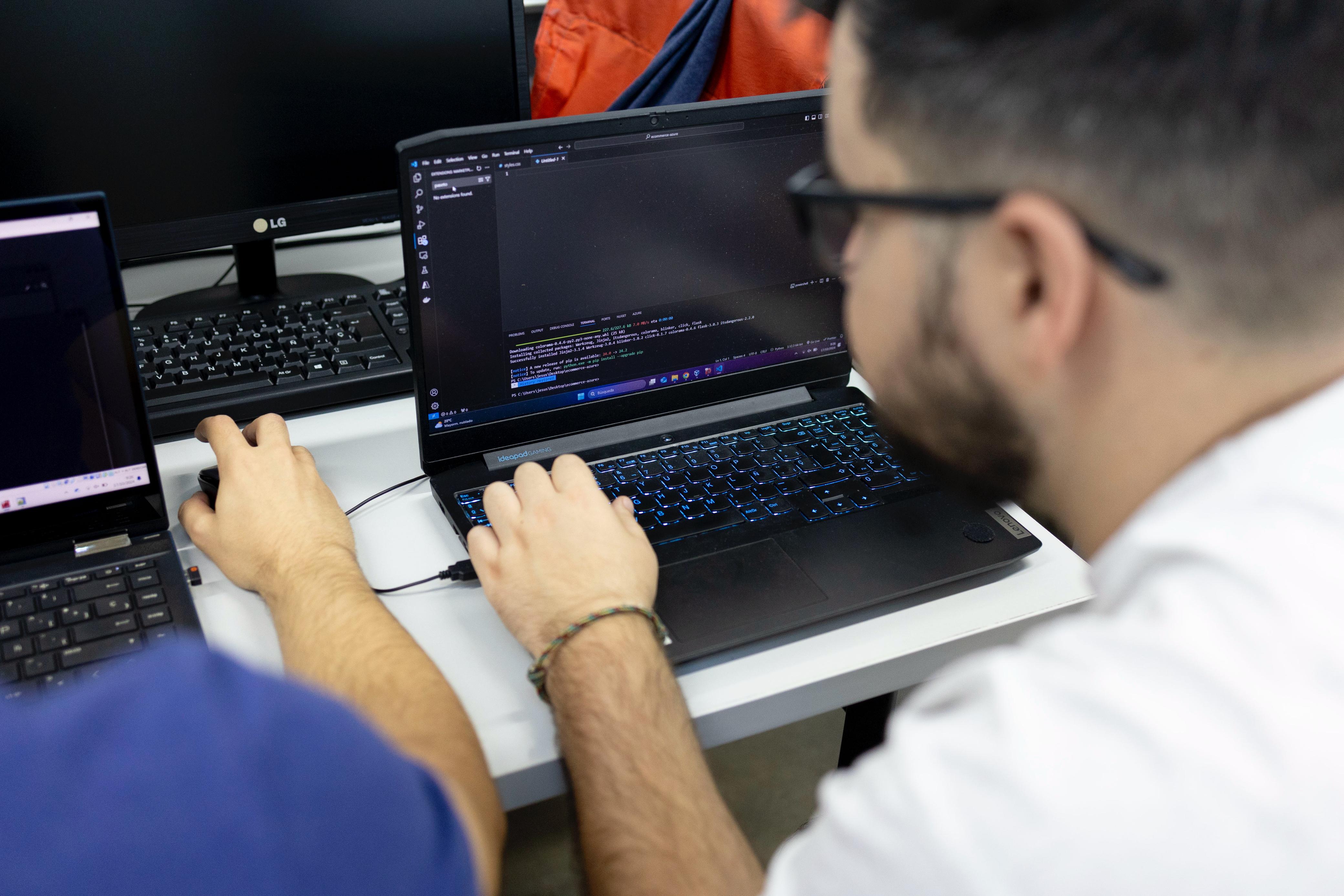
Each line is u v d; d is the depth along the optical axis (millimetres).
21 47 916
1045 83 378
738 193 903
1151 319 402
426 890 292
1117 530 480
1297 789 324
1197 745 334
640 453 919
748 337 973
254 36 1002
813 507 859
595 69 1238
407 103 1098
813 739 1620
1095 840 338
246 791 261
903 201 432
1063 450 467
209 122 1015
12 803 249
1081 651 376
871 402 1010
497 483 799
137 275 1227
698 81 1147
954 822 361
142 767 255
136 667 281
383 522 863
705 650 708
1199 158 364
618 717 613
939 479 558
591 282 878
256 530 762
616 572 712
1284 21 351
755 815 1478
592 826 575
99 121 970
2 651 677
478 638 741
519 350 875
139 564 750
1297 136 354
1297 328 388
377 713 580
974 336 441
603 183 845
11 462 727
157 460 858
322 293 1123
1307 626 343
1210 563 374
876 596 766
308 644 661
